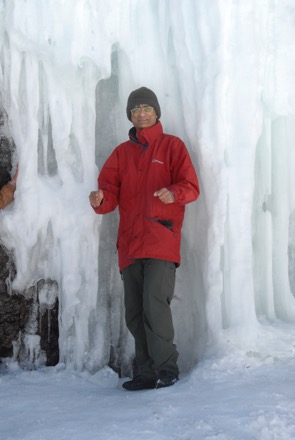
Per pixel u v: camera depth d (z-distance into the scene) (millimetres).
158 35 4027
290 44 3914
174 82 4016
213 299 3691
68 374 3869
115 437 2486
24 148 4000
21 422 2812
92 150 4031
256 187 3979
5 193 4020
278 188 3977
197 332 3949
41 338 4070
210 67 3791
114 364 4066
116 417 2768
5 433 2654
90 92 4012
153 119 3777
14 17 3910
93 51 3953
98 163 4145
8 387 3559
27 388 3539
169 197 3406
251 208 3820
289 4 3936
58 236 3963
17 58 3988
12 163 4137
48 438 2531
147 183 3672
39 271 4023
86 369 3953
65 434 2564
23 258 3939
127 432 2537
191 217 3938
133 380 3578
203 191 3842
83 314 3957
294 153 3945
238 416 2645
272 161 4004
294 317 3914
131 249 3588
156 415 2725
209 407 2801
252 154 3775
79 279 3951
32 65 3990
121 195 3768
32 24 3930
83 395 3357
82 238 3959
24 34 3924
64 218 3957
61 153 3998
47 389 3529
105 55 3949
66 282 3938
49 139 4062
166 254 3537
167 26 3975
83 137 4023
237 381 3250
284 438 2398
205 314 3848
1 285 4035
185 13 3873
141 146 3775
